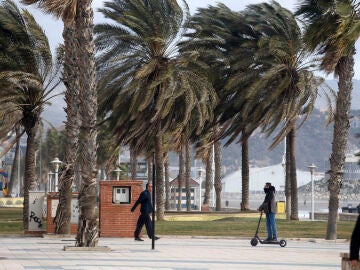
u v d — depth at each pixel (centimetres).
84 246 3150
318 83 6994
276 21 6775
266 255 3075
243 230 4975
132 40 6456
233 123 7512
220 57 6825
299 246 3866
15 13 5144
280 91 6800
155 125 6794
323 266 2567
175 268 2325
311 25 3947
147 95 6412
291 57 6794
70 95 4256
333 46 3966
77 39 3225
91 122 3216
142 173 15562
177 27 6469
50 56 5266
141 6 6338
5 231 4706
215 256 2919
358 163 13538
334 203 4409
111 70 6538
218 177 9619
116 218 4128
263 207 3788
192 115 7194
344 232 5059
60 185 4184
